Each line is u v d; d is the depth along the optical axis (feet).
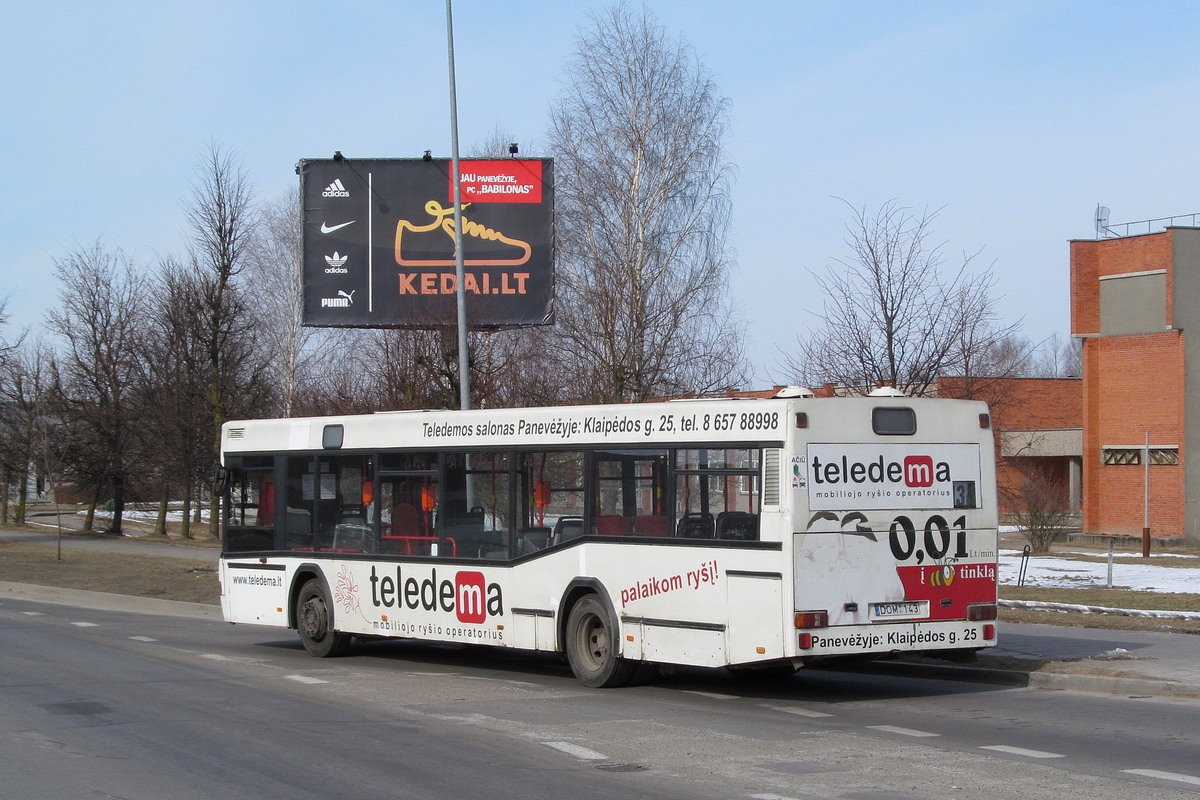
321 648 51.29
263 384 143.95
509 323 98.07
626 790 24.18
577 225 104.22
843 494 35.91
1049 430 164.04
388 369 92.43
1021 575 71.05
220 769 26.43
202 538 149.38
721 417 37.27
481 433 45.11
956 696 38.06
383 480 49.06
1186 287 134.62
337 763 27.07
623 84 103.60
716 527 37.09
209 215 141.38
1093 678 38.32
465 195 98.58
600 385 86.17
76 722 32.83
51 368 167.84
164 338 149.28
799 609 34.88
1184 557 104.47
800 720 33.40
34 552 117.29
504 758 27.63
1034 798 23.29
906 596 36.42
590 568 40.63
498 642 43.70
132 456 156.04
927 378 68.44
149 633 60.39
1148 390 136.67
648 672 40.93
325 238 98.43
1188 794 23.54
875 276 69.36
